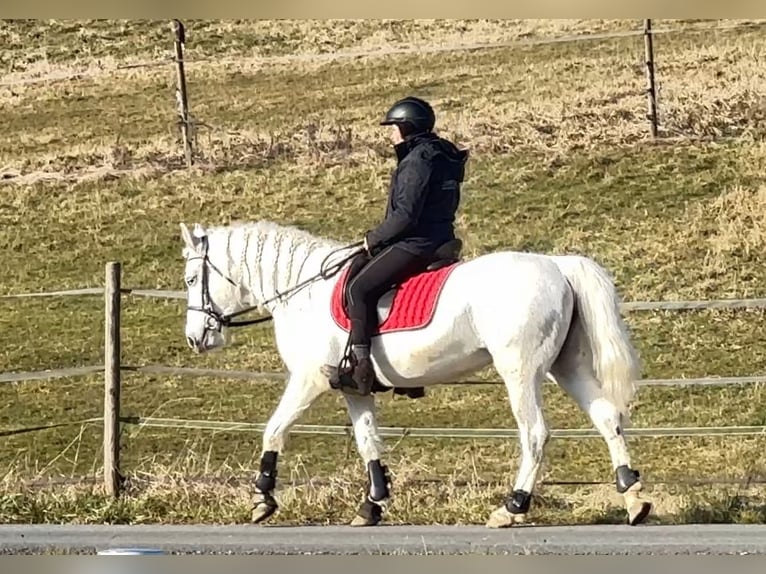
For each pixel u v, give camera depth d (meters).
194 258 9.61
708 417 13.31
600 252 16.98
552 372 9.09
